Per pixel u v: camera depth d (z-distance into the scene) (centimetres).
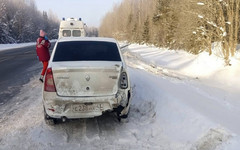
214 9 1255
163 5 3158
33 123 394
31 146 317
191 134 329
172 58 1906
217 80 990
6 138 338
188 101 449
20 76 859
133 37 5438
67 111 338
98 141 335
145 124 392
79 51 411
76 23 1436
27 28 7431
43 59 727
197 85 803
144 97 499
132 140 337
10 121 402
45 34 728
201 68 1288
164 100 446
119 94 351
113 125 391
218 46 1377
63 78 338
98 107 344
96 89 343
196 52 1856
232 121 355
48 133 358
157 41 3450
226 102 545
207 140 296
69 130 371
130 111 446
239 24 1265
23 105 494
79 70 338
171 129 358
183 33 1945
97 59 392
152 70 1084
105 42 450
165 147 315
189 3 1453
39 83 726
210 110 409
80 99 335
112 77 348
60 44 432
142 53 2281
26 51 2311
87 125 391
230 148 262
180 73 1230
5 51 2380
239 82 883
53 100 336
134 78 656
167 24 2936
